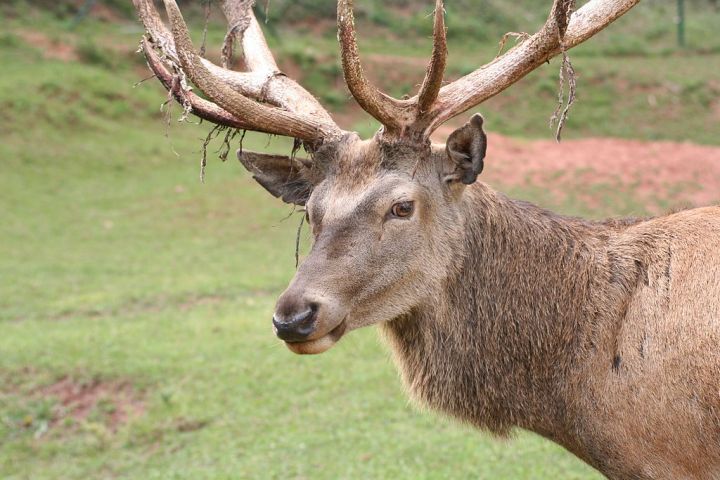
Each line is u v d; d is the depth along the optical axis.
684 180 37.59
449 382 8.12
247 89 9.03
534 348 7.94
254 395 16.05
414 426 14.12
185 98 8.12
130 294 23.83
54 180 37.03
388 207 7.57
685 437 7.21
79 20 54.12
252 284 24.56
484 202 8.21
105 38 52.59
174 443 14.70
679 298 7.36
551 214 8.41
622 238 8.05
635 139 45.75
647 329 7.41
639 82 51.66
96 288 24.91
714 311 7.13
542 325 7.94
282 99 8.81
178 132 43.94
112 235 31.39
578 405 7.70
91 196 35.75
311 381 16.38
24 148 39.12
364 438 13.89
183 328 20.06
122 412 15.94
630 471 7.55
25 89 43.22
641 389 7.34
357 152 7.84
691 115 49.19
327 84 51.03
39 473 14.19
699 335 7.14
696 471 7.27
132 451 14.67
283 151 39.00
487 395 8.09
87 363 17.41
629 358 7.43
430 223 7.79
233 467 13.45
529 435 13.24
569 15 7.70
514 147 41.88
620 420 7.47
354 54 7.32
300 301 7.15
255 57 9.37
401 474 12.44
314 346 7.27
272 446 14.03
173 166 39.59
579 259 8.01
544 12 64.56
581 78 51.84
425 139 7.70
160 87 48.53
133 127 43.66
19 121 40.97
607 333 7.65
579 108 49.41
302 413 15.14
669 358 7.23
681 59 57.88
